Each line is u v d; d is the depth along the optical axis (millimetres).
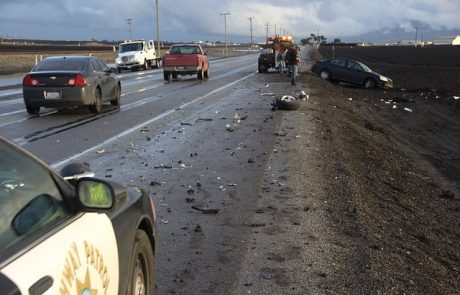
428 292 4918
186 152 10141
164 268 4977
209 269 4980
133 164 9086
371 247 5758
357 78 32281
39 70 16031
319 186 7977
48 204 2693
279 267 5043
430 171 12375
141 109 17125
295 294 4531
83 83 15484
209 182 8000
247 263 5121
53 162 9094
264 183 7988
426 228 7512
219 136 11898
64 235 2549
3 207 2432
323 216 6602
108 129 12938
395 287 4852
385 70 46969
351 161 10812
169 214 6523
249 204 6957
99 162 9195
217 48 190750
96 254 2744
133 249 3375
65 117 15297
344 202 7340
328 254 5398
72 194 2926
